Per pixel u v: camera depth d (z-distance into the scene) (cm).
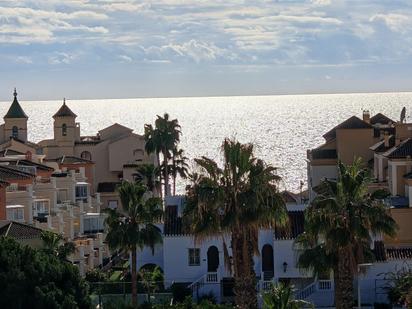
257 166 8125
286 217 8262
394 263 10812
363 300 10694
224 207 8106
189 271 11500
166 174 17462
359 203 7975
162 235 11494
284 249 11188
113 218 10294
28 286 8556
